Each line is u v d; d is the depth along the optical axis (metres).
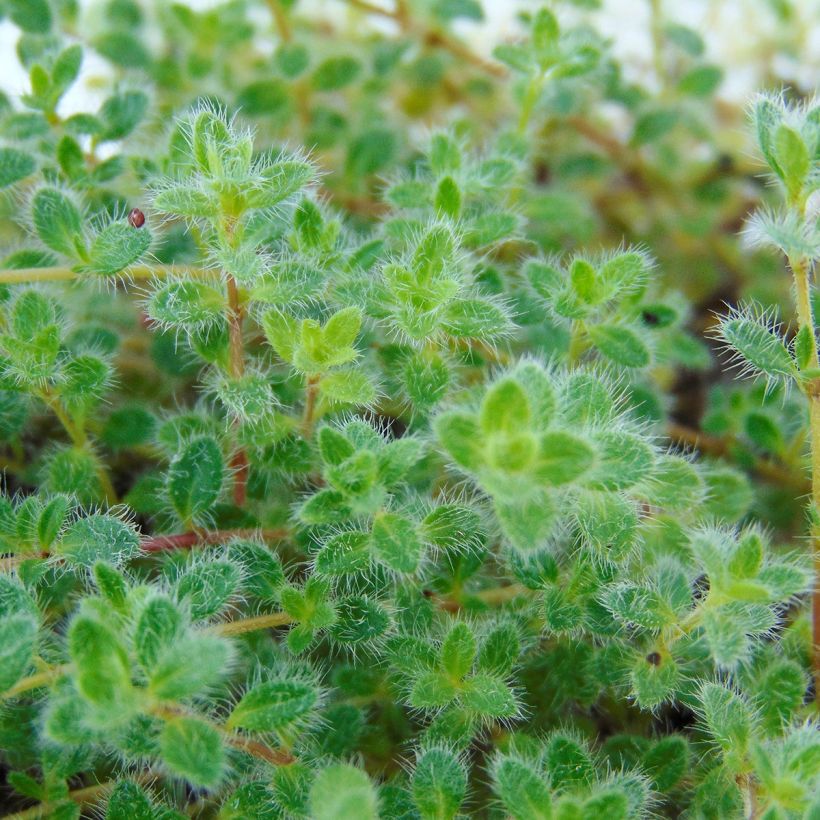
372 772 0.12
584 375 0.11
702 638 0.11
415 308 0.11
